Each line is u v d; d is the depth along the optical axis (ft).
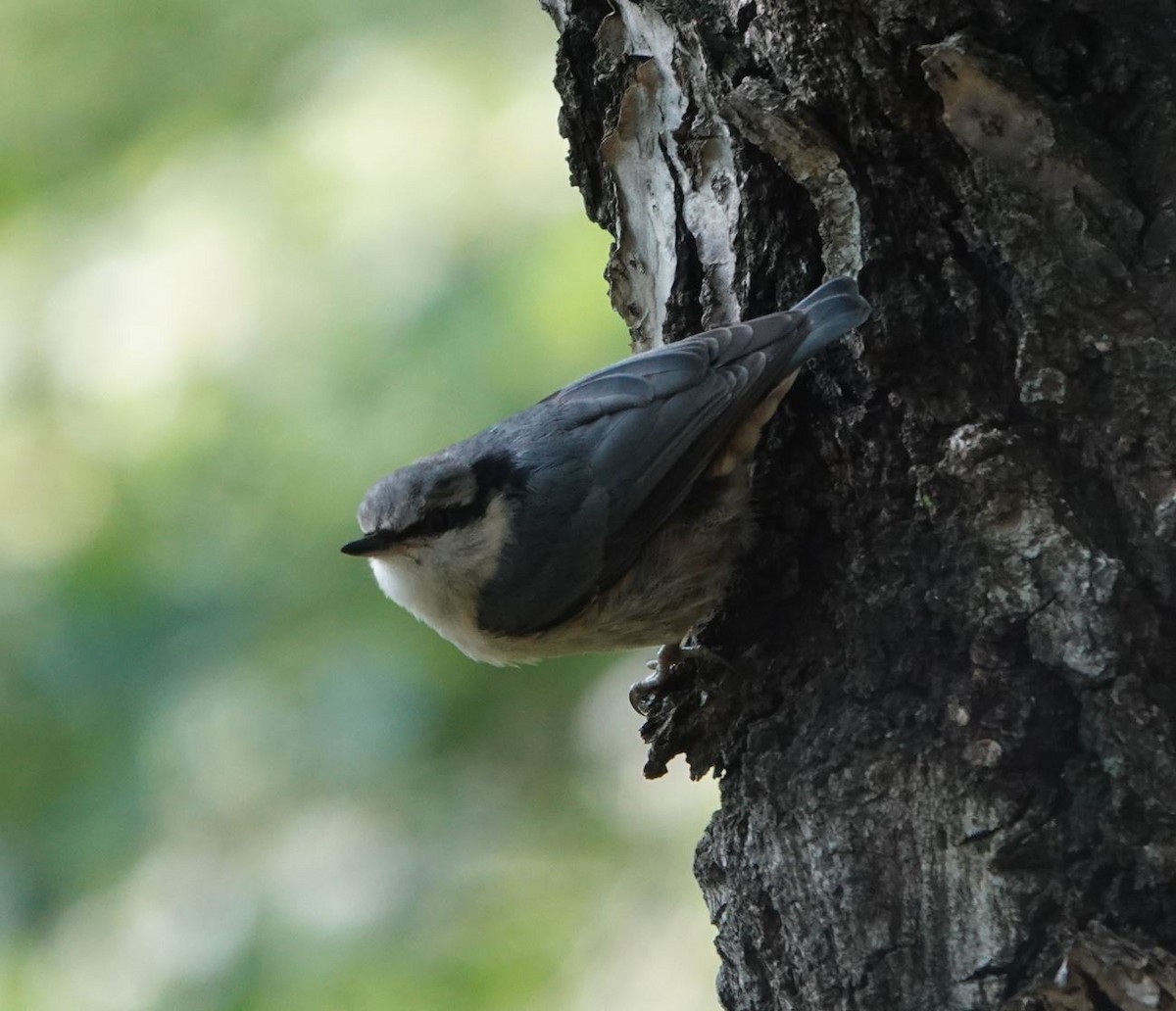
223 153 42.04
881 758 20.34
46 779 36.99
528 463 25.68
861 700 20.90
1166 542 19.34
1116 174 19.76
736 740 22.47
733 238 23.88
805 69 20.95
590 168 26.94
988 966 19.24
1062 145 19.63
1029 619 19.63
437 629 28.07
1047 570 19.53
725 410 22.68
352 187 40.73
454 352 38.42
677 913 39.04
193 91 43.32
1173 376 19.35
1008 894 19.24
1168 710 19.12
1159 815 18.94
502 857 39.01
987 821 19.47
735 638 23.81
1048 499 19.75
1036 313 19.92
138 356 40.09
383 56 42.37
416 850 37.96
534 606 25.93
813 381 22.65
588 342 37.37
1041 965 19.03
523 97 40.86
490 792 39.50
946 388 20.83
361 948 36.70
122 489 39.58
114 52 44.06
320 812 37.91
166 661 37.70
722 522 23.59
